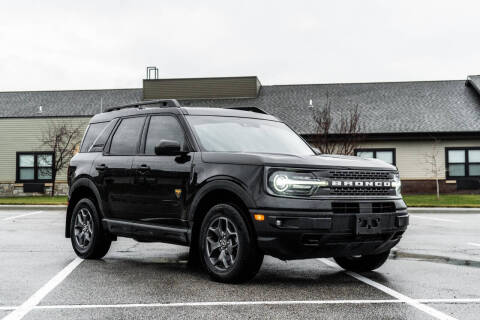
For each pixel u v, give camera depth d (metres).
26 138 29.52
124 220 6.96
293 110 29.84
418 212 17.61
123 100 33.84
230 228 5.70
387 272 6.58
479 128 26.55
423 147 27.05
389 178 5.98
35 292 5.36
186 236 6.04
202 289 5.49
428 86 31.75
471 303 4.93
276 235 5.25
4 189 29.41
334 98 30.97
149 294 5.25
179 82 33.69
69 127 29.19
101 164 7.36
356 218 5.41
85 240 7.57
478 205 19.27
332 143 25.86
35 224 12.84
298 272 6.58
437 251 8.40
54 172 28.03
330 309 4.67
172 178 6.23
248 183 5.43
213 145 6.27
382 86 32.22
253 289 5.50
